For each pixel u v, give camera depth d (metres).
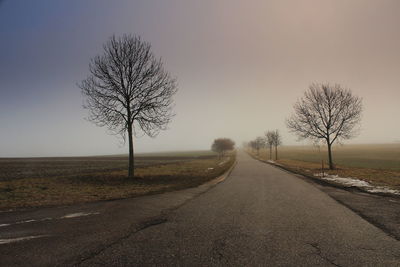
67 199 11.67
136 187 16.02
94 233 6.52
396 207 9.51
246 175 23.39
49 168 40.06
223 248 5.49
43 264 4.69
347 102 29.36
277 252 5.27
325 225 7.26
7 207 9.96
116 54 21.27
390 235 6.36
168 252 5.26
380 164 38.59
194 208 9.52
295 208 9.54
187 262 4.77
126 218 8.05
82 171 32.41
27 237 6.25
